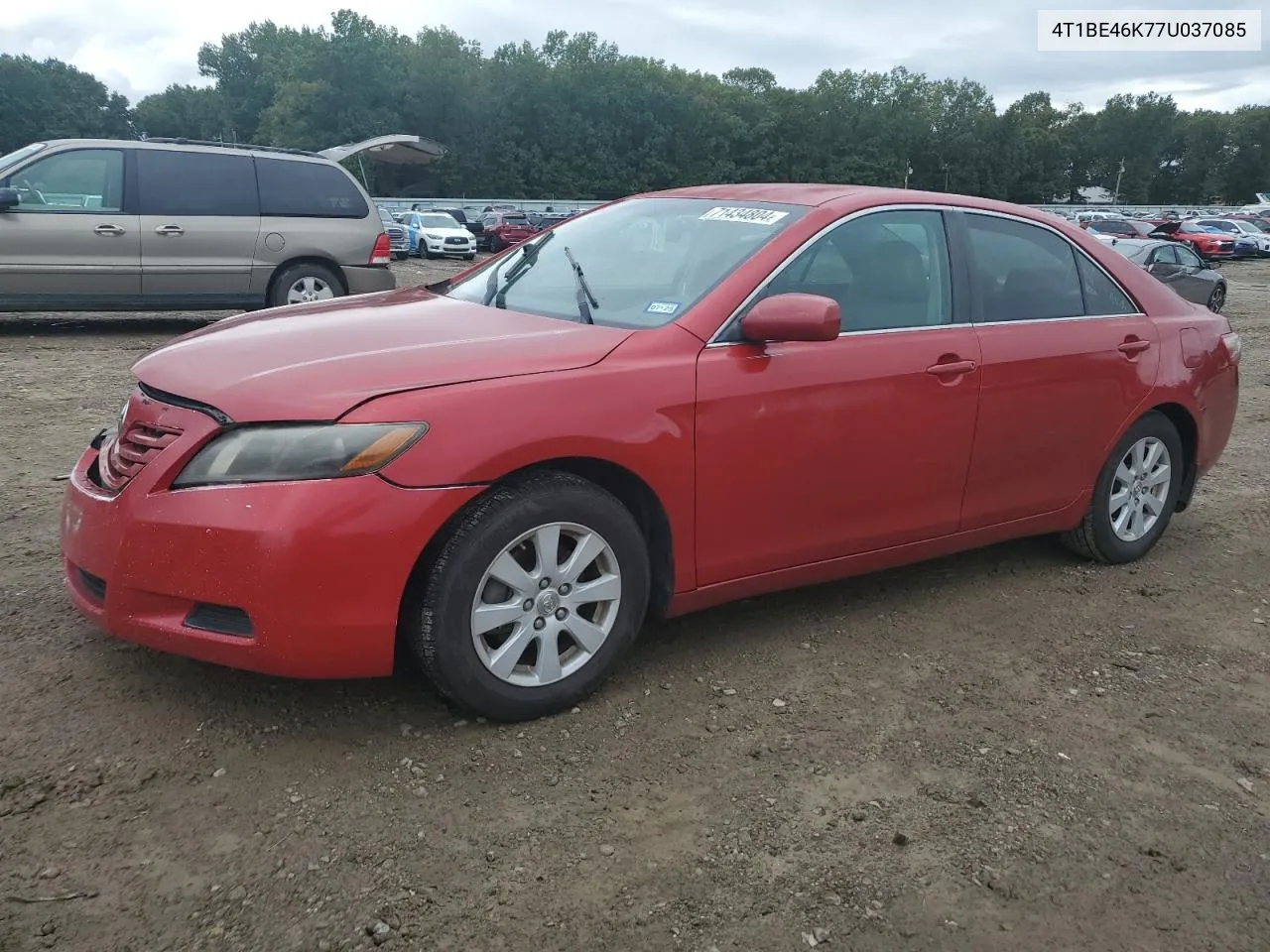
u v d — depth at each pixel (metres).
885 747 3.04
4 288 9.29
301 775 2.72
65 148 9.55
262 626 2.64
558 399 2.93
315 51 87.31
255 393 2.74
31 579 3.86
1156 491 4.76
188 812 2.54
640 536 3.15
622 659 3.51
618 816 2.63
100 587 2.89
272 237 10.41
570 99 91.81
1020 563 4.70
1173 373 4.60
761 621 3.90
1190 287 18.05
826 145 102.50
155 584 2.70
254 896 2.27
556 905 2.30
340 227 10.79
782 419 3.35
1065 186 116.62
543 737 2.98
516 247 4.35
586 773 2.82
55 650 3.31
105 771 2.68
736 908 2.32
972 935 2.28
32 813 2.50
